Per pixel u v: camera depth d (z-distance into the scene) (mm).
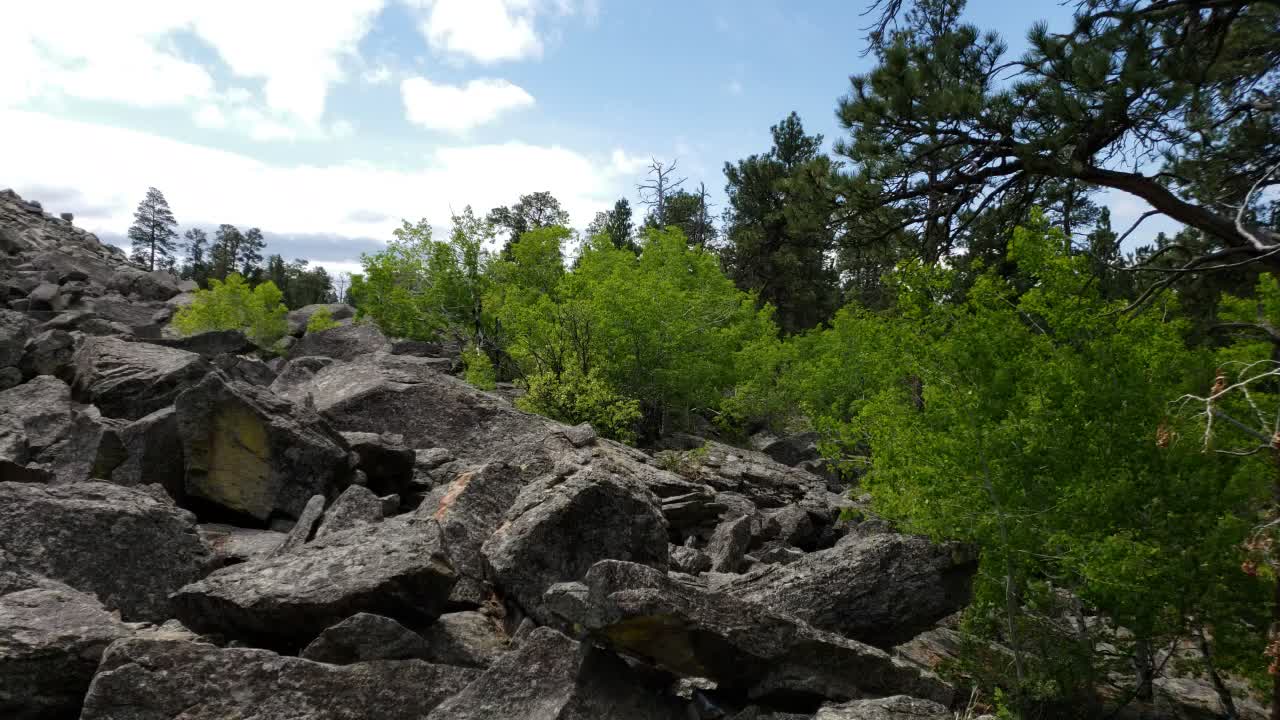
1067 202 13453
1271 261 9102
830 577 8336
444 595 6375
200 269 114000
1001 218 13523
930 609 8266
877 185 13234
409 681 5398
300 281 94250
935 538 7699
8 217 44688
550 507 7625
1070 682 7445
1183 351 8195
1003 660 7758
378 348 26484
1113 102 10391
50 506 6703
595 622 5648
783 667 6129
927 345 7867
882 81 12703
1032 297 8039
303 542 8055
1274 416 6570
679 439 21797
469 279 27547
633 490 8039
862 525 10930
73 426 10469
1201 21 10836
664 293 22750
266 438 10047
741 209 46625
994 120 11969
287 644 6227
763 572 8914
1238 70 12328
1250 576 6969
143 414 12891
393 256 27969
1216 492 7102
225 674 4992
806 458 23094
